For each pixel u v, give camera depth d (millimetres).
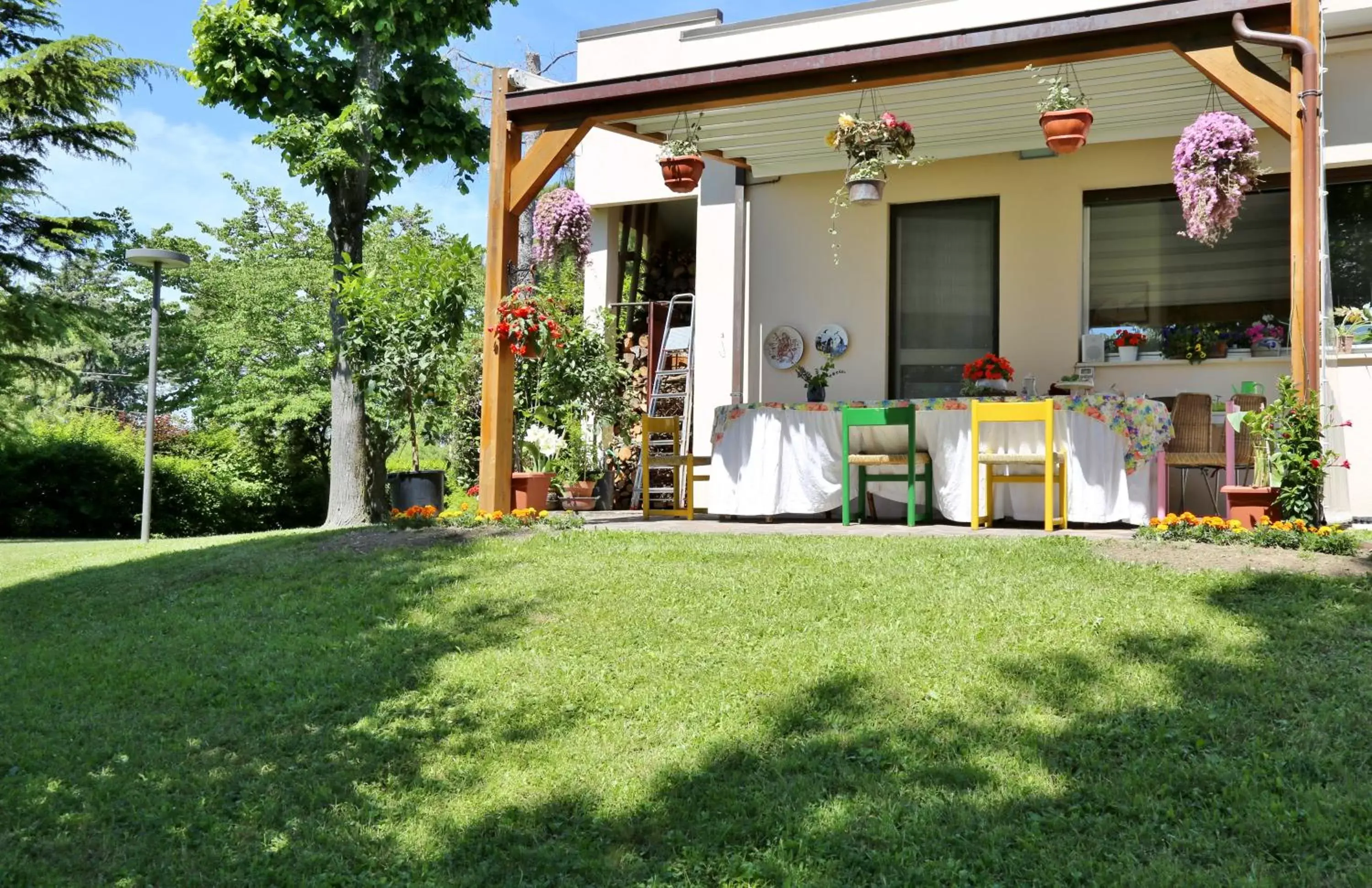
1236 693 3365
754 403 7438
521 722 3650
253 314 20703
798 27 9062
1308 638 3781
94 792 3283
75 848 2939
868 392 8984
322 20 10516
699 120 7902
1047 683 3561
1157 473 6723
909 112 7715
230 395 20969
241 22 10180
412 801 3158
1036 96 7340
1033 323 8445
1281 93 5578
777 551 5688
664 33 9812
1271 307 7848
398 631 4699
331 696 4016
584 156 10695
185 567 6449
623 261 11406
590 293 10789
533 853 2797
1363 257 7277
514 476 7512
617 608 4773
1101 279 8359
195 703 4027
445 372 9156
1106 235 8344
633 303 11133
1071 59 6055
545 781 3207
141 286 21578
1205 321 8031
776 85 6746
